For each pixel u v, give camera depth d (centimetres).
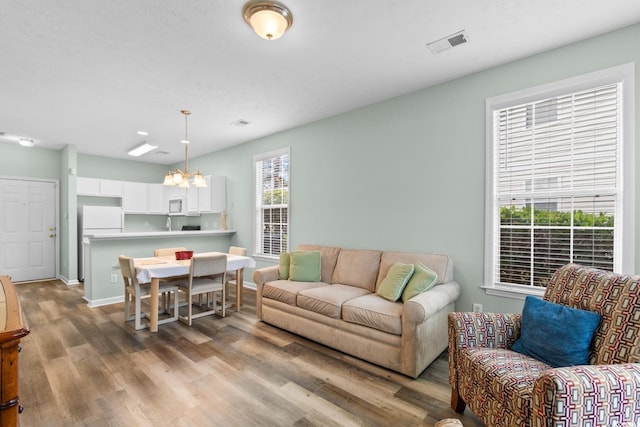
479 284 279
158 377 228
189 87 307
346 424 178
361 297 281
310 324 291
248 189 525
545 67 246
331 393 209
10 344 102
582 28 216
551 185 249
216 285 365
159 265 337
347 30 216
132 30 213
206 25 208
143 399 200
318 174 412
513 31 219
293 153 445
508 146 270
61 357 259
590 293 168
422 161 314
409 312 224
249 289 512
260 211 511
